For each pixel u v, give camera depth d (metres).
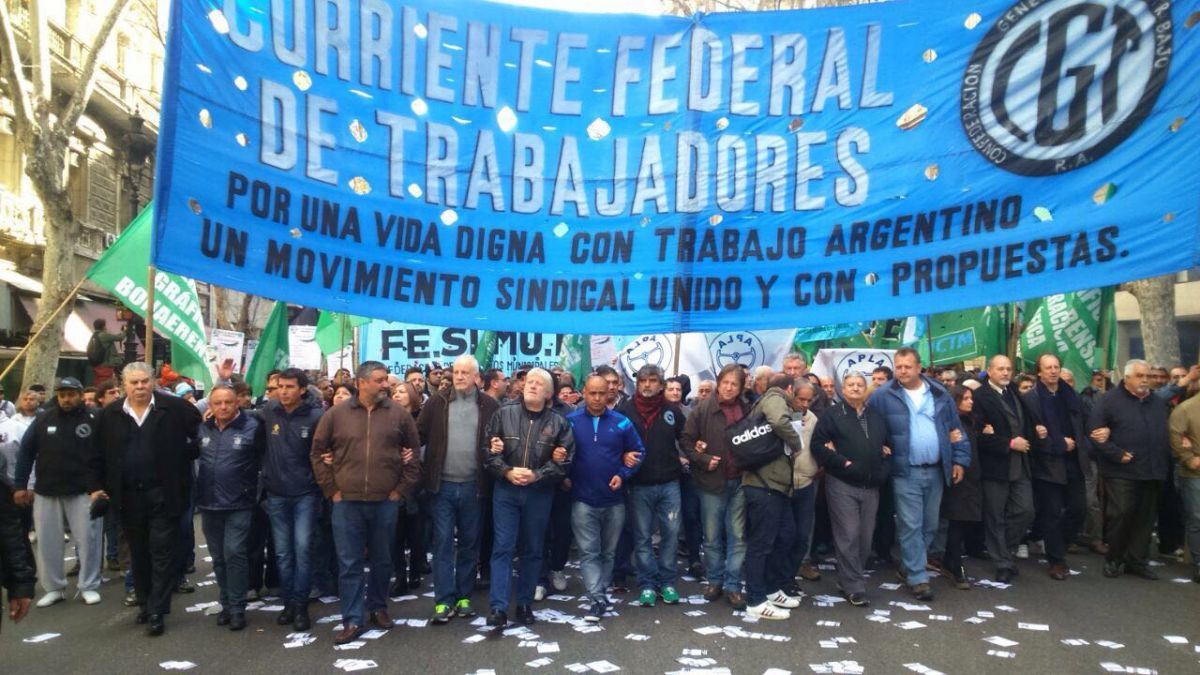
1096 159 6.33
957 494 7.10
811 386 7.00
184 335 9.13
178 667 5.18
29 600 3.71
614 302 6.84
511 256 6.76
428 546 7.80
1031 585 7.20
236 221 5.95
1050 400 7.62
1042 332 11.84
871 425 6.63
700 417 6.82
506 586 5.92
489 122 6.73
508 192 6.77
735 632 5.81
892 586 7.23
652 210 6.88
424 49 6.58
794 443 6.14
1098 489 8.66
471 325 6.66
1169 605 6.52
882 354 10.33
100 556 7.10
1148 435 7.32
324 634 5.89
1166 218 6.15
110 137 25.06
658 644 5.57
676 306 6.86
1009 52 6.50
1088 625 5.96
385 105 6.48
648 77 6.89
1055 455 7.47
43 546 6.90
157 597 5.93
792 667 5.08
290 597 6.21
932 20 6.64
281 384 6.25
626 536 7.22
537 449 6.05
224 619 6.18
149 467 5.98
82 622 6.31
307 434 6.25
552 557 7.21
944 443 6.78
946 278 6.58
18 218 19.03
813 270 6.80
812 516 6.84
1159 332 13.28
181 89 5.74
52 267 12.73
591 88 6.86
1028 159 6.45
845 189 6.79
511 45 6.75
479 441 6.33
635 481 6.72
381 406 5.93
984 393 7.34
